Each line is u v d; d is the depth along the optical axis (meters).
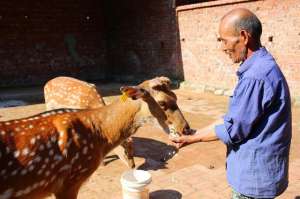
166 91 3.48
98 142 3.37
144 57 14.62
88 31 15.98
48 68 15.31
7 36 14.32
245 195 2.71
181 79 13.24
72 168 3.24
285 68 10.23
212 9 11.73
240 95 2.54
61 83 6.32
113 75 16.22
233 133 2.59
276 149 2.62
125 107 3.42
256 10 10.67
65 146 3.15
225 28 2.61
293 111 9.23
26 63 14.82
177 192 5.05
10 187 3.00
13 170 2.96
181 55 13.09
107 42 16.31
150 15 14.02
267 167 2.63
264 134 2.59
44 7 14.90
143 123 3.47
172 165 6.02
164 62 13.80
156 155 6.48
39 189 3.15
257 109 2.51
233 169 2.75
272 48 10.49
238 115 2.53
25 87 14.42
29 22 14.68
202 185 5.25
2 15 14.12
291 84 10.13
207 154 6.45
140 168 5.91
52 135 3.13
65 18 15.41
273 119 2.57
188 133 3.49
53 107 6.31
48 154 3.09
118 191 5.18
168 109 3.44
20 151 2.97
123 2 15.08
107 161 6.25
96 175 5.71
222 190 5.10
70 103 6.04
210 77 12.16
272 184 2.65
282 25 10.14
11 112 10.32
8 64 14.46
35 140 3.04
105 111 3.45
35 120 3.17
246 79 2.52
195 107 10.16
